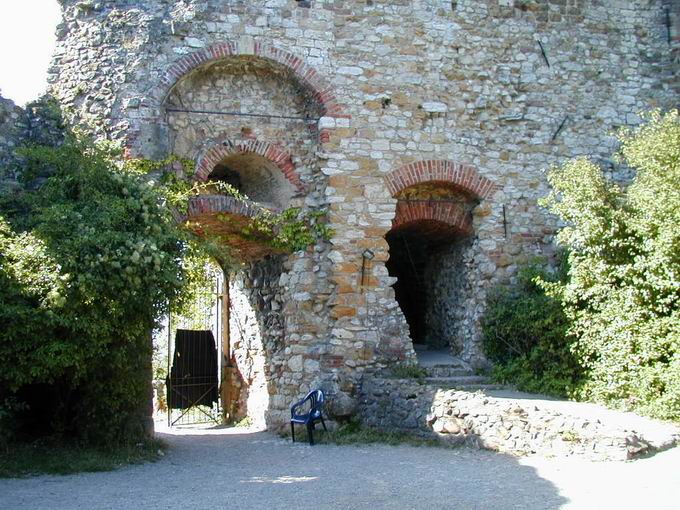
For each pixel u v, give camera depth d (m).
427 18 14.10
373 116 13.64
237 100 13.48
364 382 12.70
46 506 7.07
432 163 13.76
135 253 9.57
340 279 13.12
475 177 13.95
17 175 11.57
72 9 12.98
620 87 14.83
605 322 11.64
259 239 13.62
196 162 13.01
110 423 10.40
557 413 9.61
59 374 9.48
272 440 12.56
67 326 9.26
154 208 10.63
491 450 9.93
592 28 14.87
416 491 7.65
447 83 14.05
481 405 10.30
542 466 8.69
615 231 11.66
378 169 13.53
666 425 9.93
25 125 11.99
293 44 13.44
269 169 13.86
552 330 12.28
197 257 10.77
